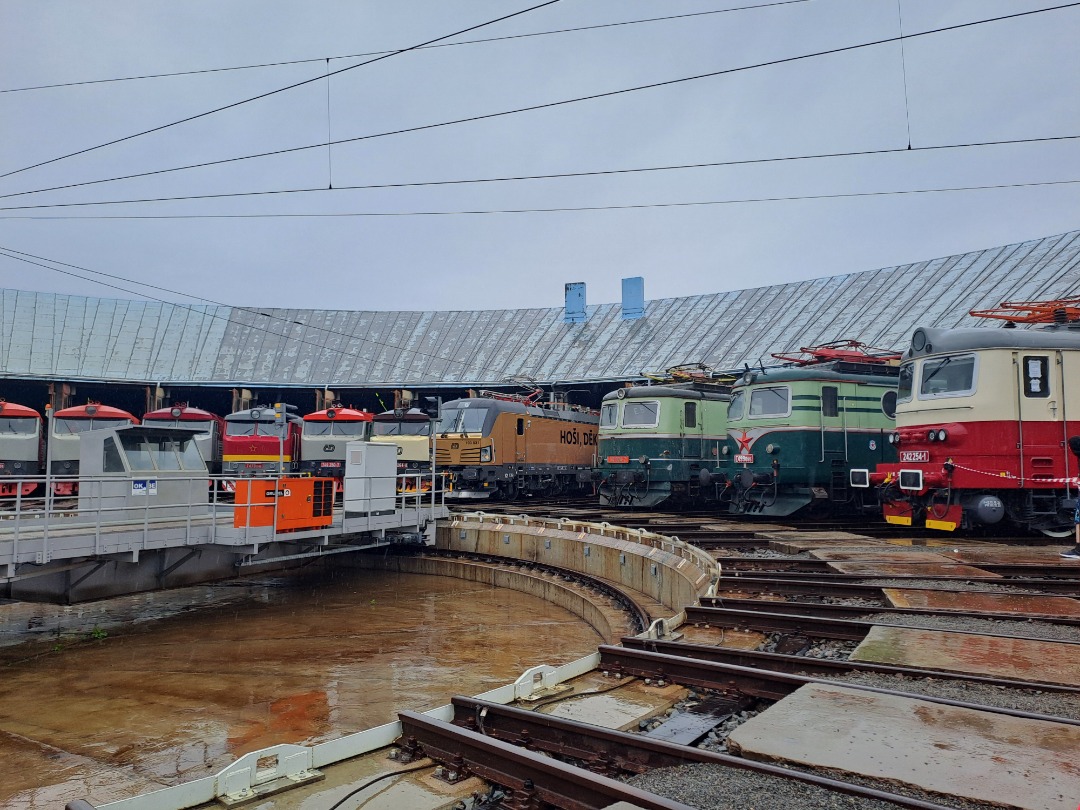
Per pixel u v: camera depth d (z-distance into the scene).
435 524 19.12
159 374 38.00
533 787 4.33
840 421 18.14
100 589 11.55
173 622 12.77
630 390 22.48
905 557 11.63
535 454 26.44
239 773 4.42
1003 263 30.62
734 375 25.25
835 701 5.22
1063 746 4.35
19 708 8.25
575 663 6.55
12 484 23.83
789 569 11.39
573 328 41.00
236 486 12.89
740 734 4.63
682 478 21.81
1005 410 12.93
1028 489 13.13
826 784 3.91
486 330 42.62
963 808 3.66
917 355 14.34
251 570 17.27
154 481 13.59
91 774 6.43
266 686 9.09
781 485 18.12
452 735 4.86
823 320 32.78
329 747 4.86
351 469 16.12
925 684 5.71
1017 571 10.36
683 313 38.91
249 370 39.22
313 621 12.87
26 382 36.69
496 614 13.54
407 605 14.37
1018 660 6.17
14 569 9.68
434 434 19.00
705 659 6.83
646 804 3.74
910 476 13.82
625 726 5.36
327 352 41.19
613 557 14.81
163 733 7.46
